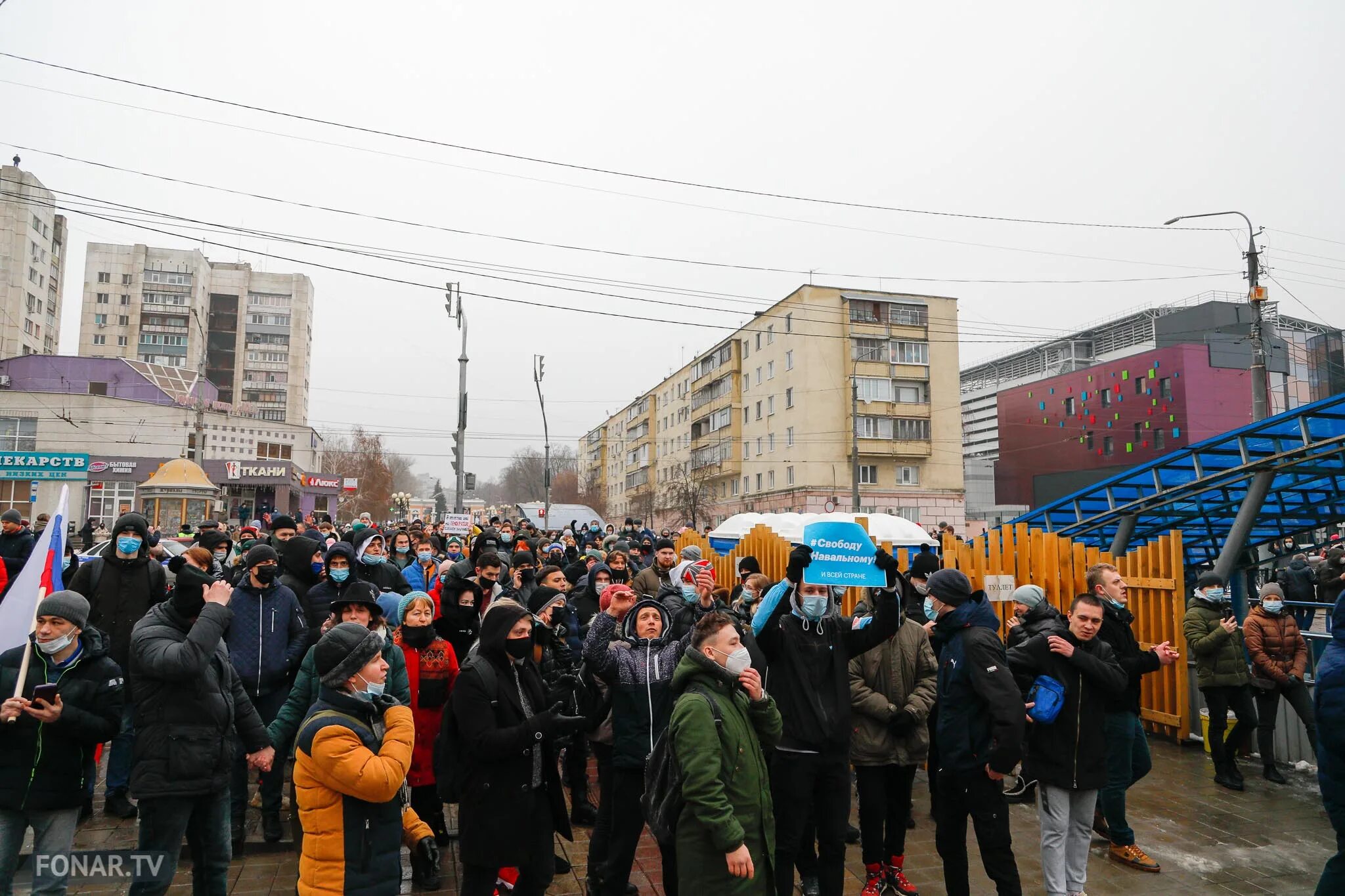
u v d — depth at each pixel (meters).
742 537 13.09
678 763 3.53
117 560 6.45
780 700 4.50
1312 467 9.72
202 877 4.26
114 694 4.14
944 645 4.78
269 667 5.89
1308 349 51.41
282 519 7.75
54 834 4.00
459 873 5.27
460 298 23.41
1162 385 53.25
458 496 22.92
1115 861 5.54
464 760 4.06
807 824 4.79
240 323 91.69
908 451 44.19
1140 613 8.80
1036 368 85.19
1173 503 12.14
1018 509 51.00
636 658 4.77
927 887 5.16
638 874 5.42
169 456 42.72
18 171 63.72
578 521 36.06
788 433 45.50
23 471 25.25
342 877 3.38
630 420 82.44
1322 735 4.07
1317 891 4.11
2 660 3.97
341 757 3.35
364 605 4.84
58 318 69.25
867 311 44.91
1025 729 4.84
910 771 5.23
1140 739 5.57
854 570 4.62
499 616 4.19
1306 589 10.95
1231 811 6.45
